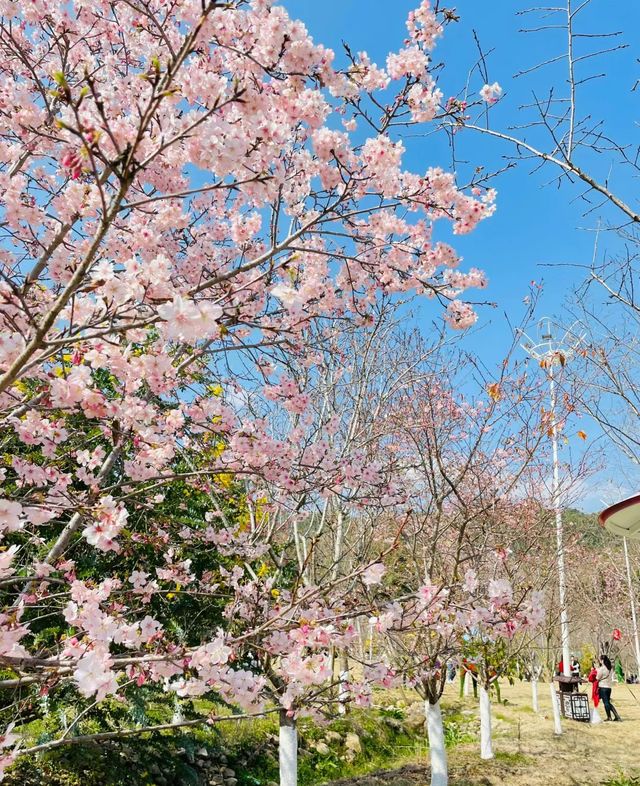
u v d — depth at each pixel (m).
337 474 4.66
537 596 3.84
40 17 3.95
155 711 6.13
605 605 14.87
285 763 4.90
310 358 5.12
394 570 6.52
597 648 18.52
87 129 1.85
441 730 6.41
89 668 2.42
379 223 3.77
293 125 3.08
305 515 5.90
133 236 3.38
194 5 2.99
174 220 3.37
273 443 4.28
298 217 3.90
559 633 12.69
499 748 9.80
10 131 3.68
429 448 6.09
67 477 3.27
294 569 6.70
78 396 2.74
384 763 8.97
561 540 9.56
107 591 2.85
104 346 2.77
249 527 6.07
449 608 3.95
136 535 4.62
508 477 7.87
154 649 3.00
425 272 3.93
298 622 3.25
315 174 3.35
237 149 2.48
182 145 3.17
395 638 5.70
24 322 2.72
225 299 3.24
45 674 2.82
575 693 12.58
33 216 3.18
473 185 3.71
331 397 7.27
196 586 5.54
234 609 4.85
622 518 3.78
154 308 2.39
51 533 5.21
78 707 4.99
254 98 2.65
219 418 4.55
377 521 7.37
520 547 9.18
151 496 4.72
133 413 3.27
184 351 4.00
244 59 3.05
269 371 4.49
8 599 4.78
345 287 4.02
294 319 3.86
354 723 9.70
